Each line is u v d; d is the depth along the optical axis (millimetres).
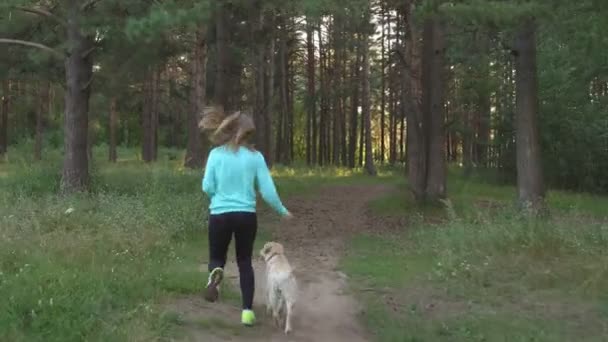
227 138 6078
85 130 16500
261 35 23578
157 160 41312
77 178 16234
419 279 8852
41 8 16562
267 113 36031
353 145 47000
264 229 14719
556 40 12156
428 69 18500
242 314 6062
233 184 6016
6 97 40500
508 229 10156
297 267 9992
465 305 7492
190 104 29391
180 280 7238
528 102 13359
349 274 9383
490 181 32031
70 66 16234
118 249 8320
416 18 10328
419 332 6426
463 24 11898
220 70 19609
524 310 7219
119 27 13891
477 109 33594
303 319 6820
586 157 29891
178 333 5492
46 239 7965
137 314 5613
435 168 18281
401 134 53219
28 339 4844
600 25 9305
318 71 52250
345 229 15117
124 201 12305
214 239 6117
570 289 7840
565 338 6230
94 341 4965
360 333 6531
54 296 5559
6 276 6121
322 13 14086
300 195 23047
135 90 37094
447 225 12328
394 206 18562
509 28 10570
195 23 12102
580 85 28719
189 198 13859
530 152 13242
